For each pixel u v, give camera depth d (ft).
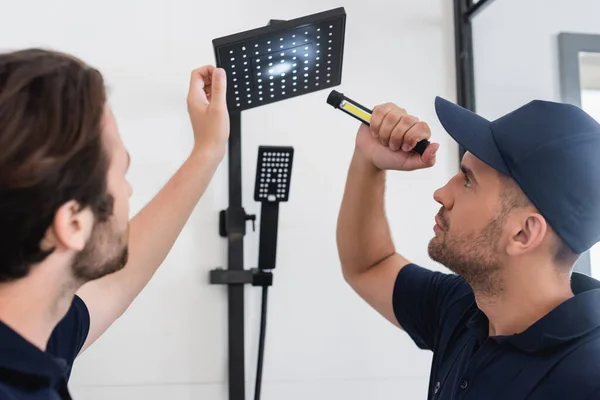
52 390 1.71
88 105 1.63
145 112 3.51
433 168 3.83
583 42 3.89
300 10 3.67
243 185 3.61
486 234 2.30
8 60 1.59
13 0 3.40
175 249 3.51
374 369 3.70
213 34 3.58
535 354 2.17
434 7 3.86
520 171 2.21
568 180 2.15
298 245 3.65
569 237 2.18
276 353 3.60
